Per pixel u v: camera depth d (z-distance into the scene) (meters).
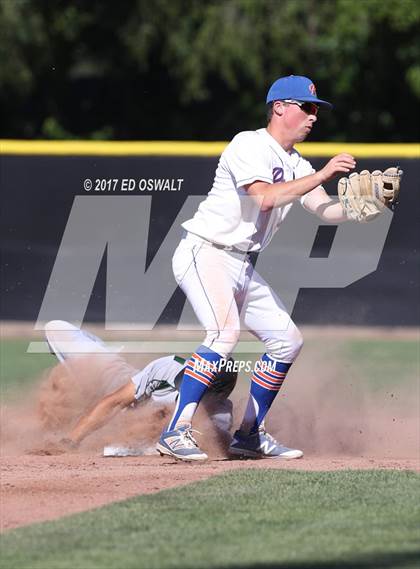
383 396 26.75
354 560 12.35
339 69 65.94
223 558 12.46
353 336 36.56
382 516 14.41
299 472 17.52
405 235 37.00
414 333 37.22
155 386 20.30
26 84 71.00
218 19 65.44
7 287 37.03
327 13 65.38
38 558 12.57
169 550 12.82
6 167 37.28
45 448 20.45
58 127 75.12
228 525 13.95
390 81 66.88
